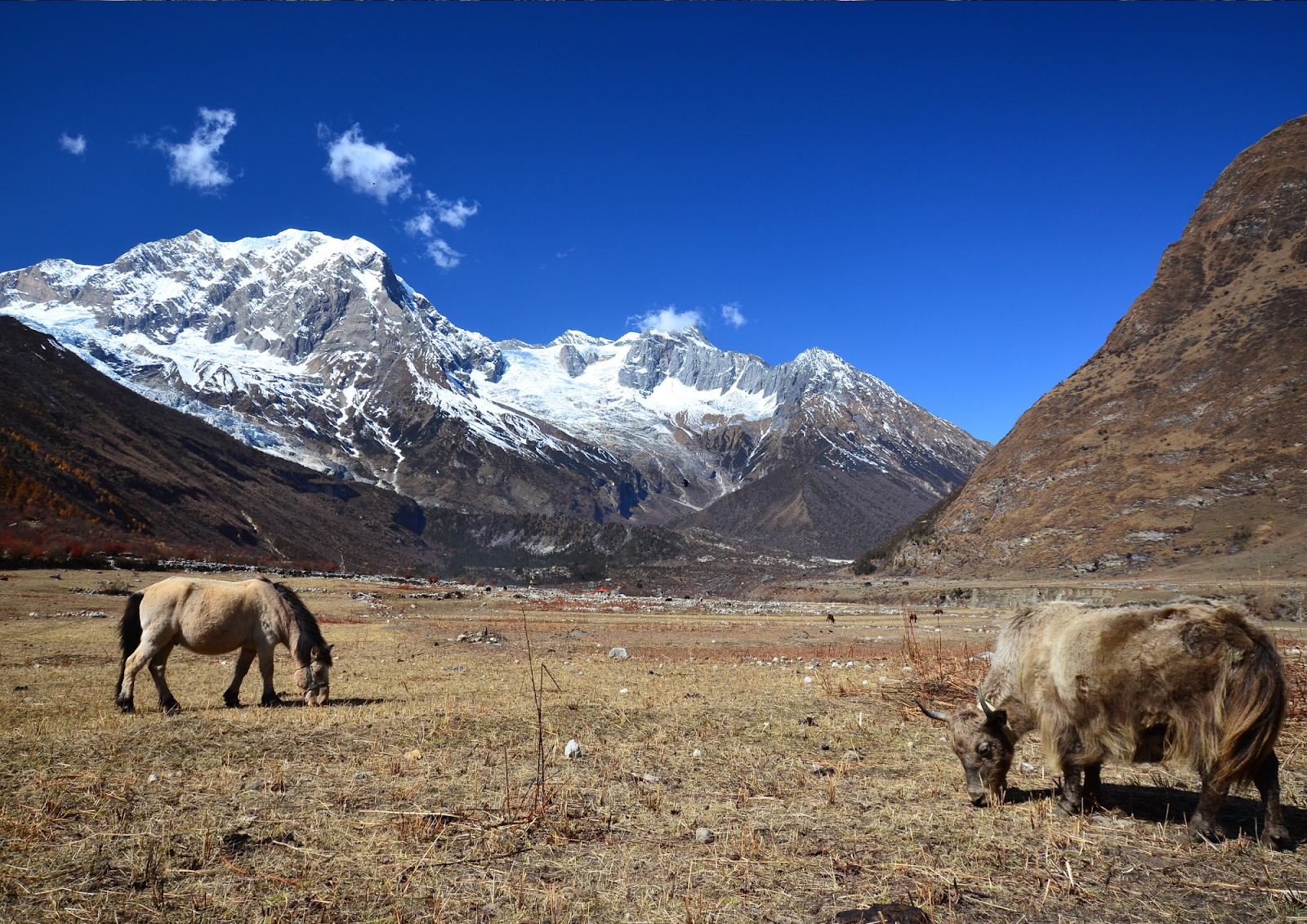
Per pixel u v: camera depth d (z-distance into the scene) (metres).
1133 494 84.25
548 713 11.02
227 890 4.92
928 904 4.85
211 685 15.23
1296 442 78.12
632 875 5.28
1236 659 5.53
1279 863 5.45
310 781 7.38
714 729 10.24
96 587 45.12
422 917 4.59
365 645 26.77
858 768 8.30
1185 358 98.12
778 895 4.97
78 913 4.56
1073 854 5.68
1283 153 111.75
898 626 40.22
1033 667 6.68
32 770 7.55
